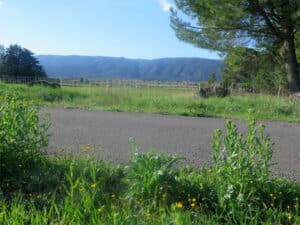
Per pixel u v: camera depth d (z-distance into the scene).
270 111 13.55
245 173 4.15
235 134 4.33
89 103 15.93
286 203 4.25
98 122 10.81
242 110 13.98
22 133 5.09
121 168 5.23
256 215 3.77
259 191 4.22
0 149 4.97
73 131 9.04
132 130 9.51
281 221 3.84
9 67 70.94
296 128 10.59
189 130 9.74
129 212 3.68
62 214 3.76
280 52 23.28
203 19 21.41
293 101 14.81
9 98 5.49
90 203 3.81
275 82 23.27
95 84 30.66
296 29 20.50
